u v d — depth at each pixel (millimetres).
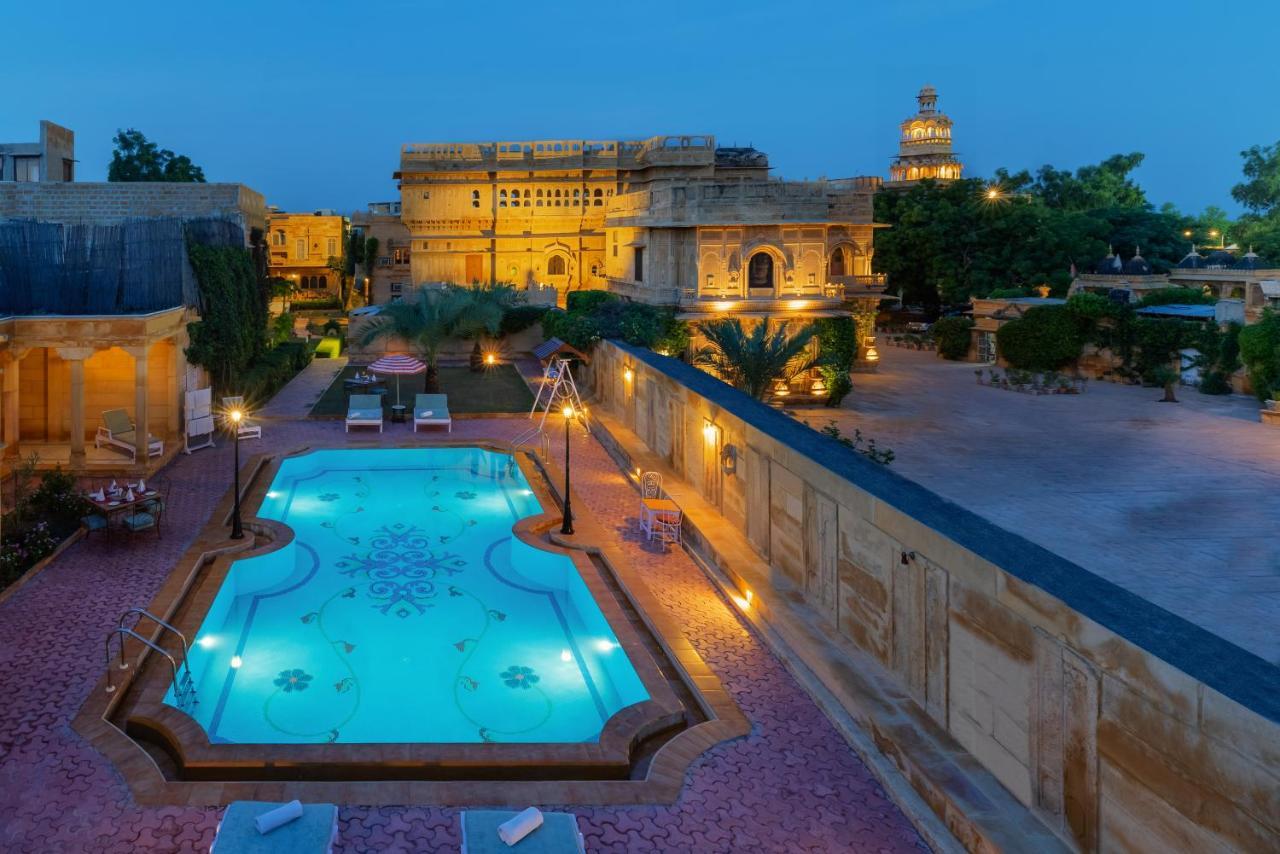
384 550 19875
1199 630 7871
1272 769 6180
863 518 12578
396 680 13938
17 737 10930
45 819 9352
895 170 108125
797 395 37844
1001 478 25062
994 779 9664
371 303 71188
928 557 10875
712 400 20031
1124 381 45406
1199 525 20469
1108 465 26609
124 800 9711
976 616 9945
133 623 14414
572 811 9719
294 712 12891
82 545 18172
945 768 9891
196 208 33281
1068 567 9461
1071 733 8414
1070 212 75875
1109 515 21344
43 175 37312
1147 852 7461
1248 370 38656
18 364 24625
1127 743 7664
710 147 55000
